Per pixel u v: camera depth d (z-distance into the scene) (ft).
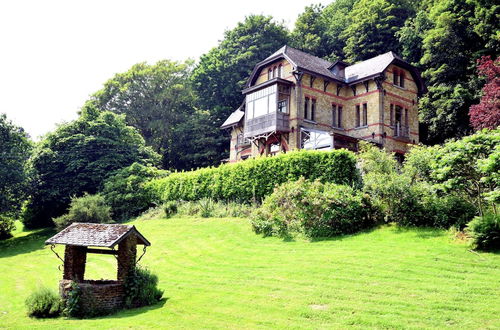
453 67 125.29
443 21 125.39
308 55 120.98
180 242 70.44
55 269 67.46
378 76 108.37
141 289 42.27
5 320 40.04
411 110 118.21
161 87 185.47
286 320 33.50
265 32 176.55
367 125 111.04
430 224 53.26
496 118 86.74
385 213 57.67
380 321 31.37
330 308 35.01
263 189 81.20
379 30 153.28
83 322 36.94
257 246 59.88
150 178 111.75
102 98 181.47
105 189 106.42
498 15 114.32
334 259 47.55
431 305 33.35
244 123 125.18
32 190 110.01
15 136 105.29
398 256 45.29
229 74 172.76
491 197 42.55
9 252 88.43
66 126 118.73
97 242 41.45
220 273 50.37
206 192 93.40
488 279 37.14
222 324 33.71
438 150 53.72
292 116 107.86
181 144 173.37
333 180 69.77
